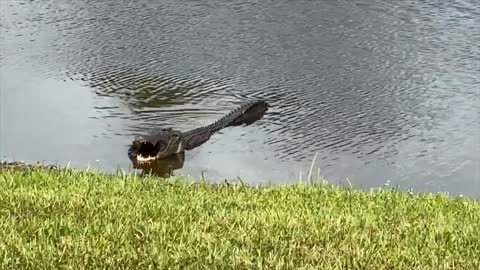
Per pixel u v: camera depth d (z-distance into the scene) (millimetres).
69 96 19938
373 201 9469
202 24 27016
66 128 17609
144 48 24422
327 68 22516
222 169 15602
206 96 20359
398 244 7332
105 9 29062
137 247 6918
